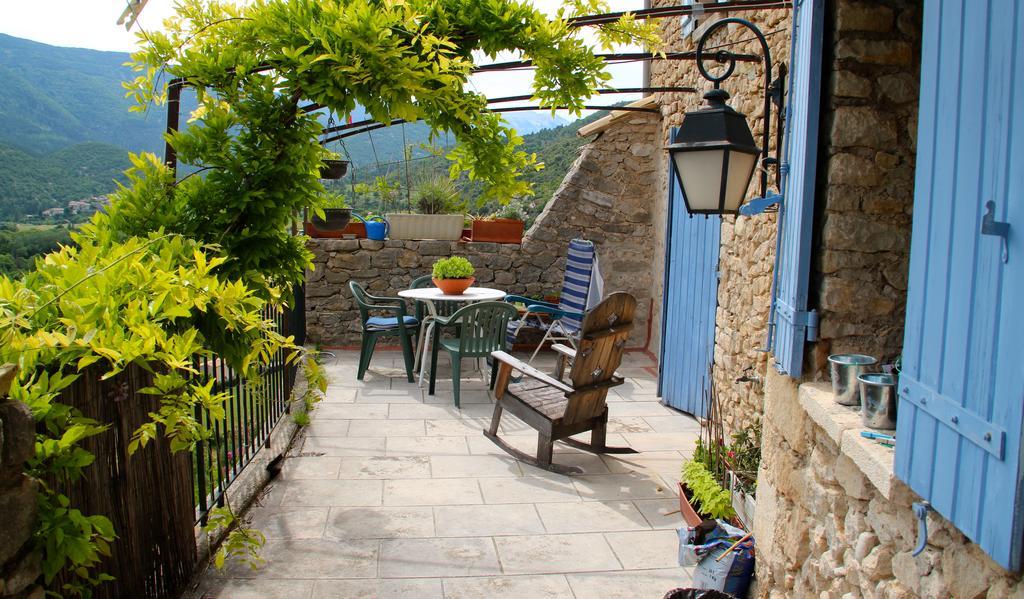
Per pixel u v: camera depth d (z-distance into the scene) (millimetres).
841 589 1991
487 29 3205
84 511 1937
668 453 4551
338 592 2793
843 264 2203
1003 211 1187
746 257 4129
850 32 2127
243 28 2955
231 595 2744
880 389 1825
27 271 1994
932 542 1502
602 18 3314
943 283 1401
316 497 3748
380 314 7602
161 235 2340
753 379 3791
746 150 2385
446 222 7684
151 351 1818
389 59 2814
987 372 1230
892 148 2172
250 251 2861
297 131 2990
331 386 6105
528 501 3742
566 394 4027
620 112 7441
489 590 2846
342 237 7695
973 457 1271
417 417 5250
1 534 1445
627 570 3027
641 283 7711
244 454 3967
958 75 1358
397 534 3324
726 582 2701
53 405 1681
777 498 2514
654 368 7039
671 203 5723
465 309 5461
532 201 8516
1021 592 1215
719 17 4609
